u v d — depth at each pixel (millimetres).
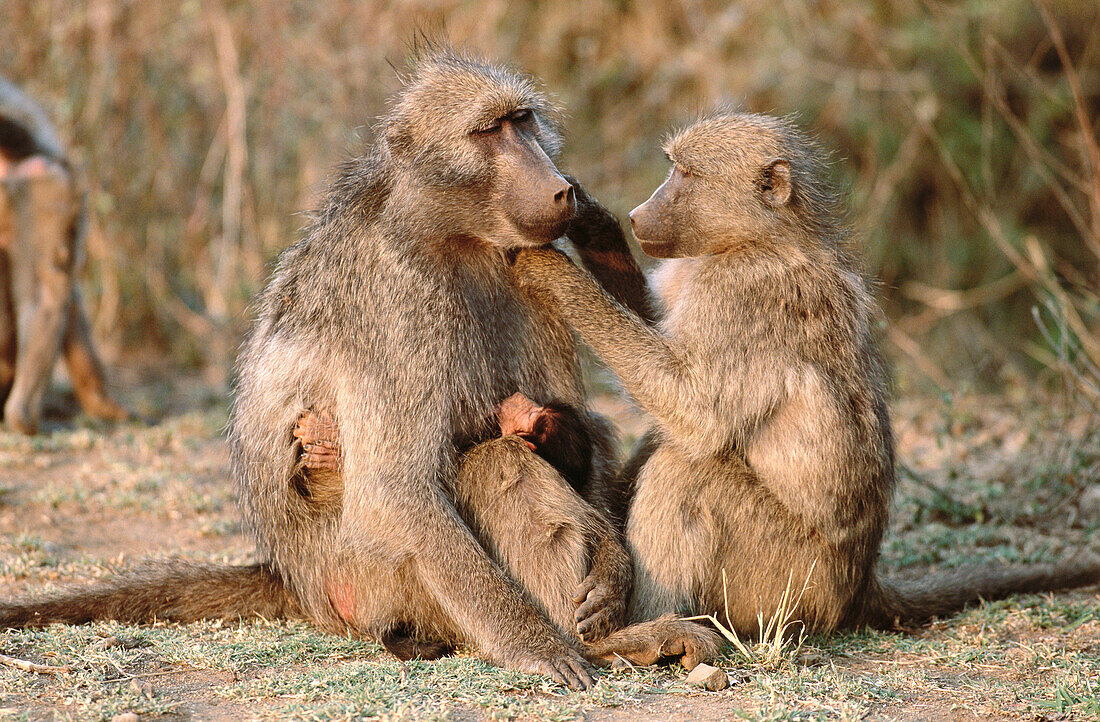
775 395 7883
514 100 7980
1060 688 6816
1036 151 14656
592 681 6965
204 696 6668
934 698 6855
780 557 7953
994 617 8500
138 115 18797
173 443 13539
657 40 22297
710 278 8250
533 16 22531
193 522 10766
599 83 21781
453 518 7531
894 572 9789
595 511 7871
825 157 9438
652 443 8492
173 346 19531
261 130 18828
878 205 20391
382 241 7891
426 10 19719
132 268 19078
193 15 18297
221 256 18672
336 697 6547
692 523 7809
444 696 6625
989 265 21406
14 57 18250
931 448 13156
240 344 9336
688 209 8477
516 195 7844
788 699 6668
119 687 6742
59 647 7355
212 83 18875
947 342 20109
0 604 7949
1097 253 13984
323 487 8188
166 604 8305
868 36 20203
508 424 8016
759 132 8500
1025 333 20766
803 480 7879
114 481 11734
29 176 13484
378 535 7543
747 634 8094
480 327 8102
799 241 8312
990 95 15414
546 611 7504
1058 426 13258
